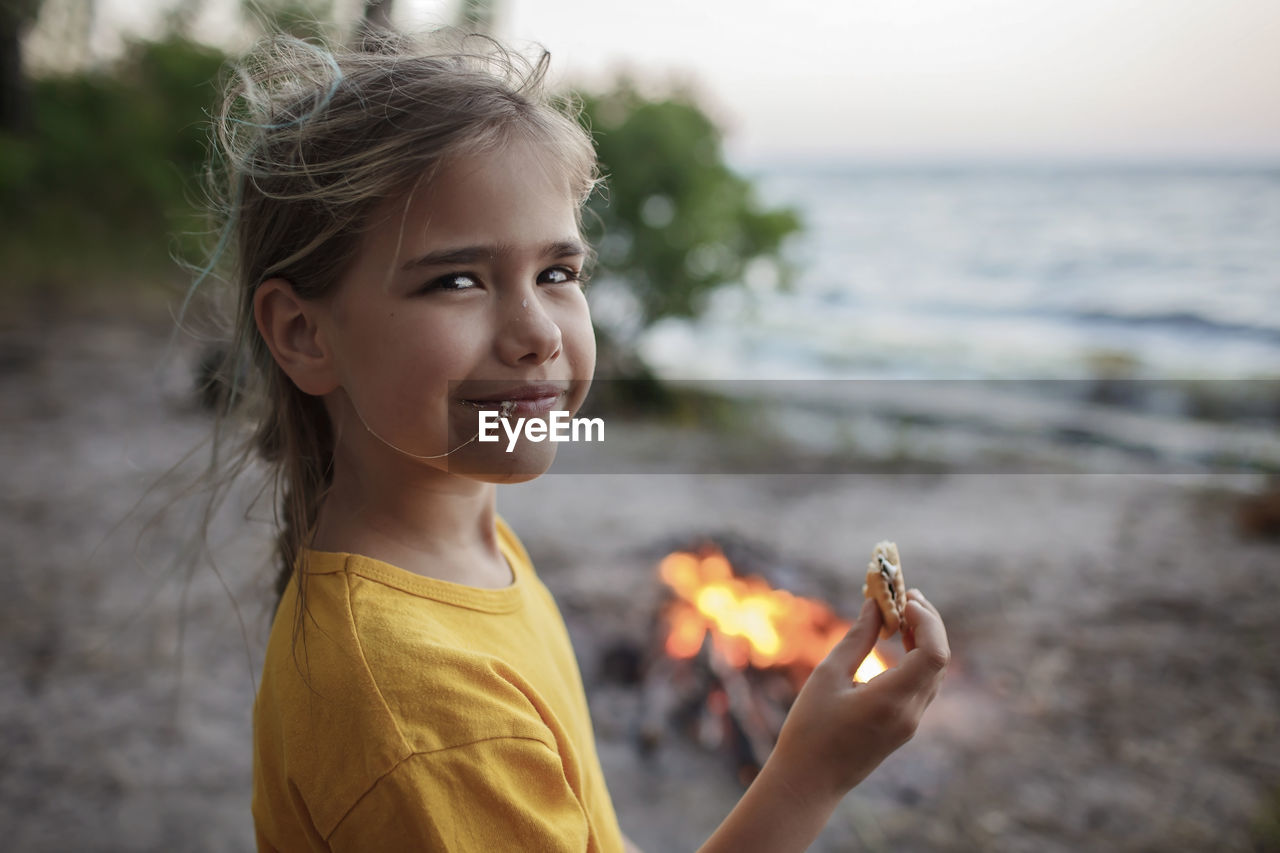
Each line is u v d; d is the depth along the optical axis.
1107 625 4.04
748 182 9.02
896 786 2.95
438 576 0.92
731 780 2.97
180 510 4.61
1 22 10.76
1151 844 2.68
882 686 0.86
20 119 10.87
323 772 0.77
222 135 1.04
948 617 4.14
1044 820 2.78
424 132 0.80
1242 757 3.07
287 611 0.90
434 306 0.81
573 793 0.83
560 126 0.89
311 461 0.98
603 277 8.40
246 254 0.97
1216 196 30.83
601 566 4.52
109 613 3.68
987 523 5.45
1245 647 3.81
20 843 2.47
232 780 2.81
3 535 4.32
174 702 3.16
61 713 3.06
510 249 0.81
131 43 11.15
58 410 6.25
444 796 0.74
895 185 42.44
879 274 21.73
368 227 0.81
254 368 1.00
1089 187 36.38
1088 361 11.75
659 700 3.26
